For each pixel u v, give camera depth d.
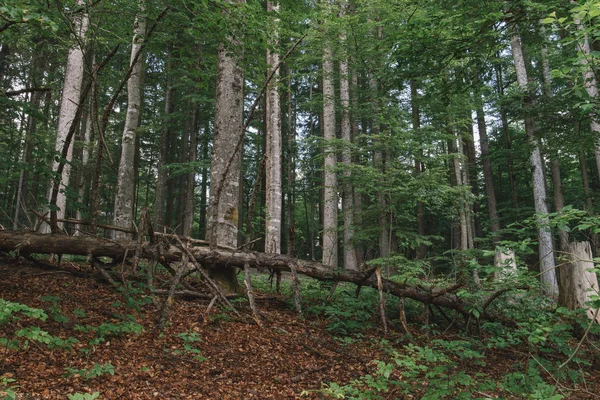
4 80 14.98
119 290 5.99
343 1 15.77
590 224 3.87
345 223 14.95
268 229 14.38
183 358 4.65
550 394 3.61
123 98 23.03
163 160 20.52
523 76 15.03
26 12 4.24
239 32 6.18
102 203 26.72
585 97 4.64
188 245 7.14
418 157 12.83
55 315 4.63
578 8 3.88
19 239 6.36
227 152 7.68
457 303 7.39
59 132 10.85
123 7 6.91
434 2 7.26
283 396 4.18
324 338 6.23
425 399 3.67
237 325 6.12
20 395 3.21
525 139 14.75
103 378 3.84
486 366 6.04
